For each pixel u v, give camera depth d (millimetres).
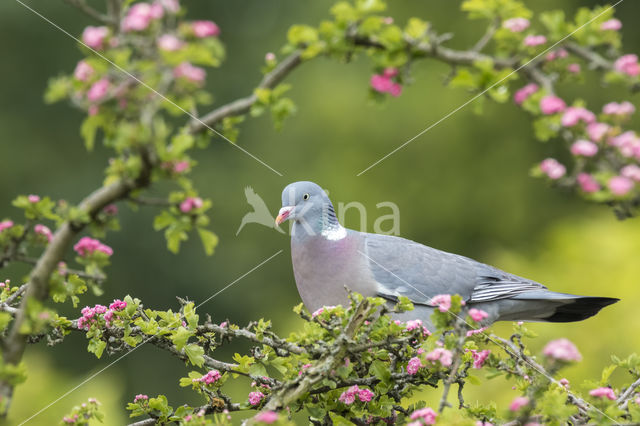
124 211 22734
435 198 20969
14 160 23219
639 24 22031
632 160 5867
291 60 6480
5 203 22891
